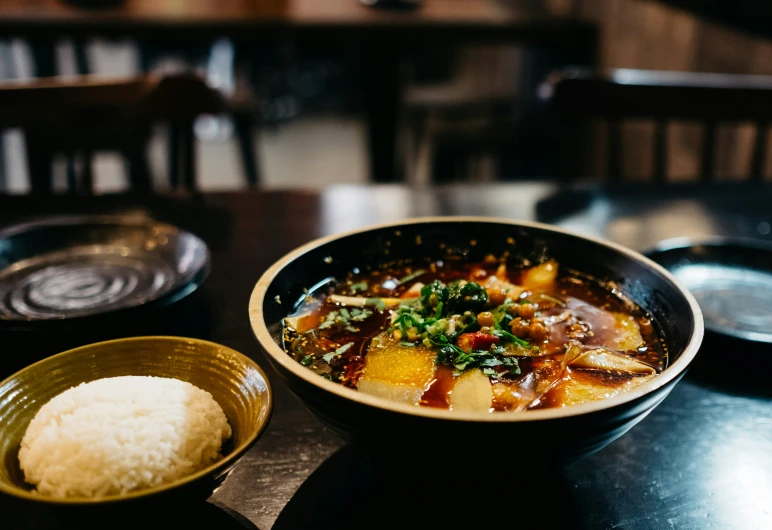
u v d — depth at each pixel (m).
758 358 0.47
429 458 0.31
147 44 2.17
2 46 1.94
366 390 0.36
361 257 0.47
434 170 1.80
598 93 0.94
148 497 0.31
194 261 0.56
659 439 0.42
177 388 0.38
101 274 0.58
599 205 0.79
